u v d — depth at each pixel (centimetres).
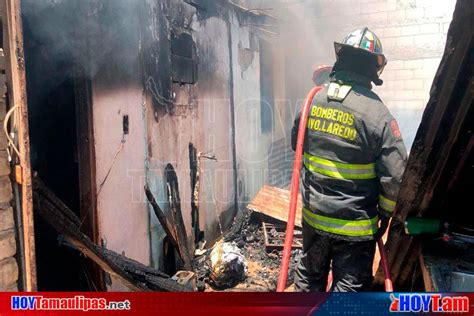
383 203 204
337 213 206
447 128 173
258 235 593
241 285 452
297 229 575
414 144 183
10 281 205
